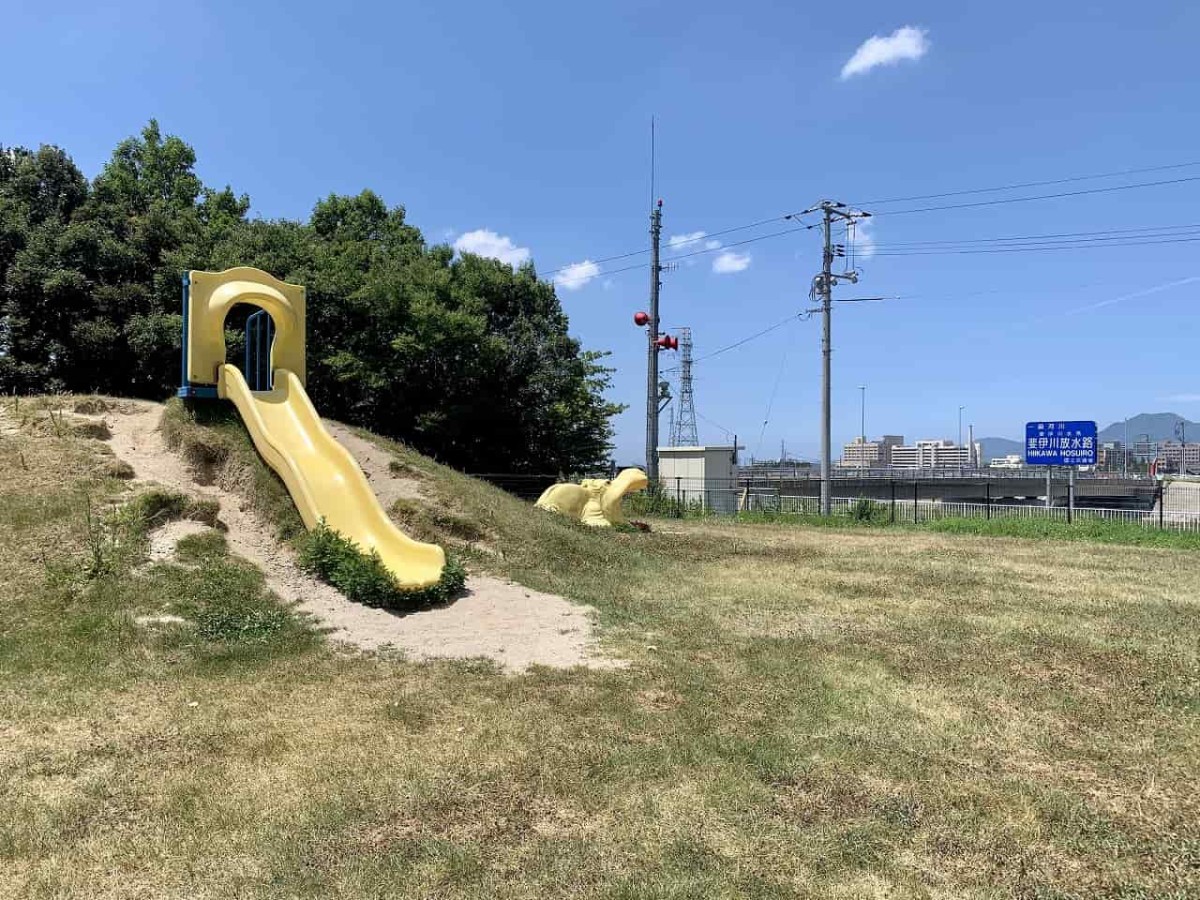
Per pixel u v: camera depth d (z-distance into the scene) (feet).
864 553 48.96
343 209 99.40
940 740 17.65
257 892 11.24
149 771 14.96
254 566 28.35
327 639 23.85
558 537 39.91
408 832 13.02
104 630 22.24
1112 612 31.40
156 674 20.25
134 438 37.42
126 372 66.90
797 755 16.60
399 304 76.33
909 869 12.33
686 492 86.17
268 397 39.24
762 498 91.09
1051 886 11.96
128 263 67.26
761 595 33.94
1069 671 23.16
